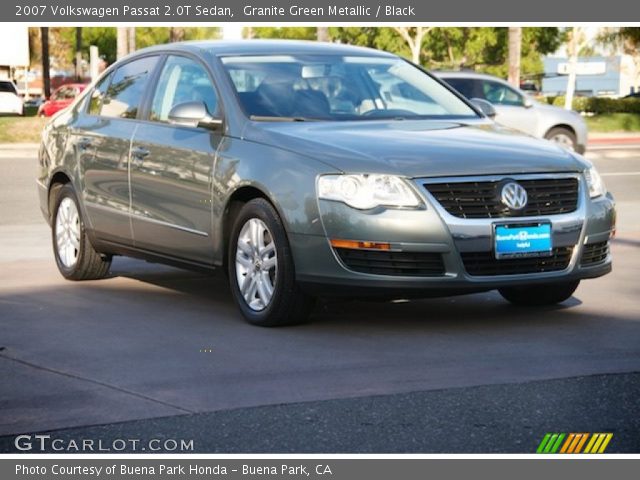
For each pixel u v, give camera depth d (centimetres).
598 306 766
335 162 668
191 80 799
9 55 5884
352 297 671
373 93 795
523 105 2145
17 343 661
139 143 806
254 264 709
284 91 768
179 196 764
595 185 714
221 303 791
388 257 655
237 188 711
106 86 892
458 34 6456
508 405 512
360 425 483
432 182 659
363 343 654
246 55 800
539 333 678
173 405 519
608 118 4022
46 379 573
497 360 605
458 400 521
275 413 503
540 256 680
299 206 671
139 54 875
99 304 788
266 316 697
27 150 2766
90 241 869
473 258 664
